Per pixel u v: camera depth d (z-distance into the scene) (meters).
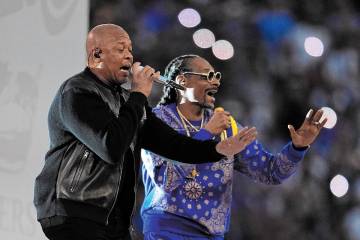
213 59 23.47
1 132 10.55
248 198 22.05
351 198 23.38
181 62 12.07
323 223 22.69
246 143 10.07
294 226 22.28
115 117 9.23
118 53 9.70
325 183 23.30
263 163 11.96
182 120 12.02
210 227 11.60
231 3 24.44
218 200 11.70
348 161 23.81
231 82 23.58
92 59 9.73
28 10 10.83
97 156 9.23
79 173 9.16
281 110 23.91
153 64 22.59
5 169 10.55
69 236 9.09
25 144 10.70
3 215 10.51
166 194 11.54
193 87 11.93
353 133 24.33
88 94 9.27
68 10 11.12
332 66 25.03
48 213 9.14
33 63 10.81
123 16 22.55
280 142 23.53
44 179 9.26
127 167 9.67
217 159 10.19
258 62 24.11
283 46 24.56
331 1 25.97
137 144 10.05
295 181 22.73
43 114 10.83
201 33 21.14
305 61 24.62
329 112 22.61
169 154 10.19
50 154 9.38
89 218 9.10
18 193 10.64
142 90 9.54
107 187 9.21
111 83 9.78
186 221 11.53
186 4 23.59
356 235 23.06
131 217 9.63
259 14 24.72
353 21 25.94
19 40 10.75
